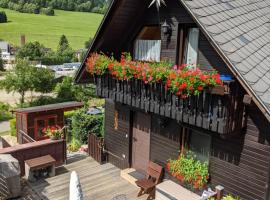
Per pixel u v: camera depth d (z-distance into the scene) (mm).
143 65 8688
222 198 8414
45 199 9633
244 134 7863
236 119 7445
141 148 11148
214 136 8539
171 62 9320
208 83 6996
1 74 44875
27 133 16094
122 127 11719
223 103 7059
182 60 9328
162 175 10188
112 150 12281
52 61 61469
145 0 9828
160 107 8625
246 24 8711
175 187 9438
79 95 29875
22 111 16016
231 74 7887
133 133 11406
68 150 13578
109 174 11383
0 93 34156
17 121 16906
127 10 9930
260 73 7125
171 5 9242
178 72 7598
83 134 15297
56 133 11805
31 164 10617
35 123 16312
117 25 10406
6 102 30094
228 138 8211
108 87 10375
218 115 7148
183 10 8898
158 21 9805
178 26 9156
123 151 11773
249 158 7824
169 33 9414
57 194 9938
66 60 63500
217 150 8516
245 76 6715
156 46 10250
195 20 7520
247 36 8141
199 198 8742
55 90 29828
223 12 8500
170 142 9859
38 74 28031
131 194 10008
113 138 12195
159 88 8547
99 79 10742
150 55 10492
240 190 8094
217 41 7125
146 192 9781
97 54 10664
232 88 7047
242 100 7469
